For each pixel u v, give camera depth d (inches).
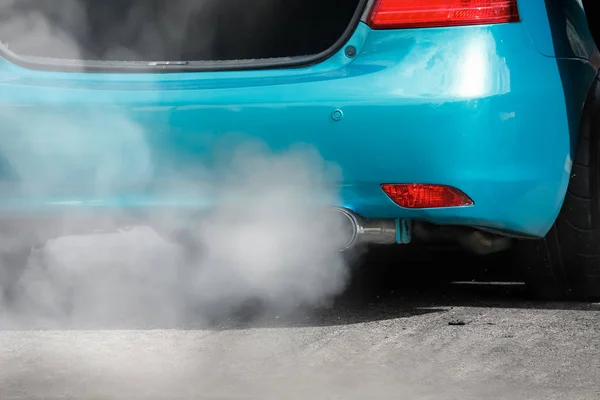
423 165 281.4
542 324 292.8
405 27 285.7
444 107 280.1
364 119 280.4
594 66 325.7
